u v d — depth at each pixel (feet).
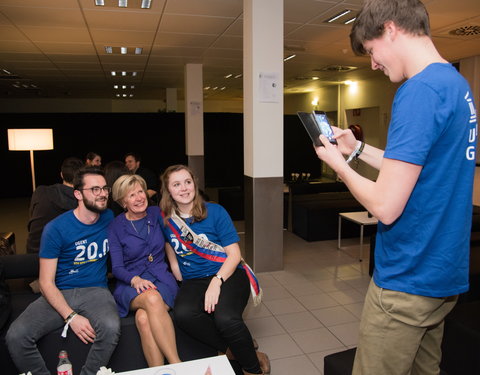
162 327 6.70
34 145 19.45
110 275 9.62
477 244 13.62
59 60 24.75
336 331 9.30
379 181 3.06
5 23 16.48
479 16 15.80
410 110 2.97
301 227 18.65
